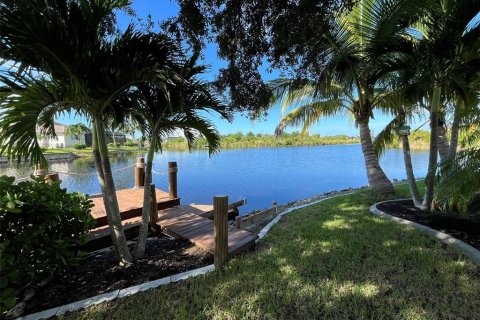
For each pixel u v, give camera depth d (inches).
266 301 84.2
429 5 130.0
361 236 130.7
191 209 197.2
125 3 97.7
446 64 134.4
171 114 119.6
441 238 123.6
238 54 112.3
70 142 1307.8
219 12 101.6
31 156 89.0
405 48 141.5
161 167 717.9
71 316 80.0
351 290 87.7
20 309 84.9
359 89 221.5
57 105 89.7
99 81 95.4
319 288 89.4
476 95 130.6
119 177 538.9
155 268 109.7
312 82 194.2
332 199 220.5
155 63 95.2
